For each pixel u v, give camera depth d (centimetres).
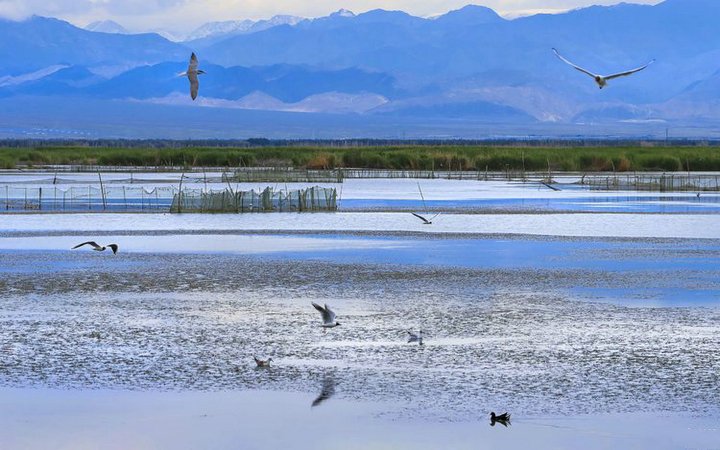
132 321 3117
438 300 3478
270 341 2859
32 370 2544
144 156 13275
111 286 3753
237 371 2545
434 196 8394
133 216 6569
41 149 17450
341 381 2458
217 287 3738
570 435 2083
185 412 2230
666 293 3612
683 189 9188
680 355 2684
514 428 2122
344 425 2147
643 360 2634
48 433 2097
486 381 2450
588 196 8462
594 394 2345
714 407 2248
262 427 2131
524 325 3064
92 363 2614
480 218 6456
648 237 5388
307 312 3266
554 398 2317
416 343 2827
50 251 4728
